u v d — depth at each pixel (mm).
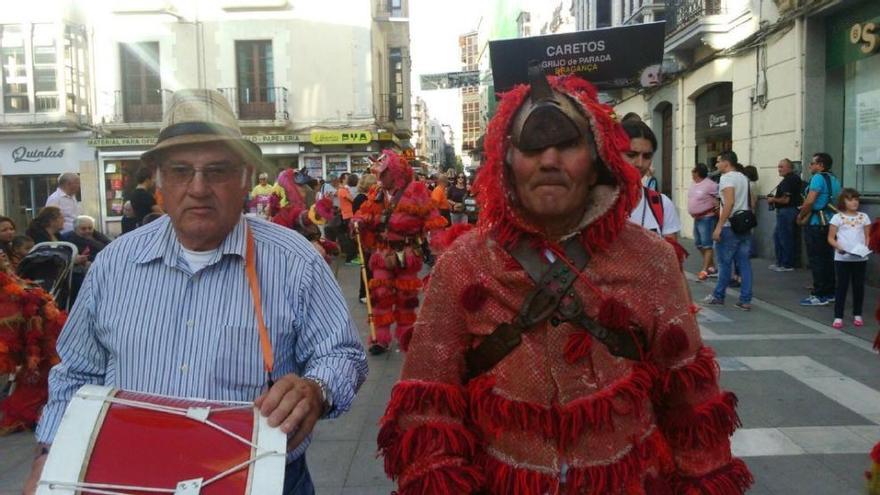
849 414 4957
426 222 6523
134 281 1928
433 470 1647
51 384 1989
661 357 1722
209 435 1647
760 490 3814
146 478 1573
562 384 1648
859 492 3785
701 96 16172
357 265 14117
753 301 9164
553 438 1638
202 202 1854
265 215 9945
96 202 25234
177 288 1916
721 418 1706
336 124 24641
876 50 9891
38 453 1936
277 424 1699
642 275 1692
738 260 8727
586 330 1660
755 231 13172
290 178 8969
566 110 1650
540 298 1665
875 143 10070
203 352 1885
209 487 1569
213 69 24641
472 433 1725
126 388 1894
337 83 24562
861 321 7613
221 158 1865
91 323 1978
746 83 13430
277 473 1610
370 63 24562
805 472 4035
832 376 5855
